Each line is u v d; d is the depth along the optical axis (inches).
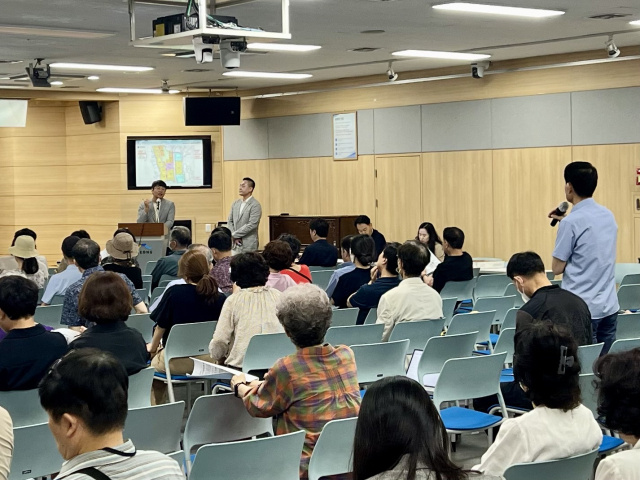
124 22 353.4
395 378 77.9
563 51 466.0
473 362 175.5
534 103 489.1
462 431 167.5
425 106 538.6
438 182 534.9
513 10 345.1
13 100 598.9
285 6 270.2
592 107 466.3
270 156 620.7
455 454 217.0
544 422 112.5
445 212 533.0
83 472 79.4
